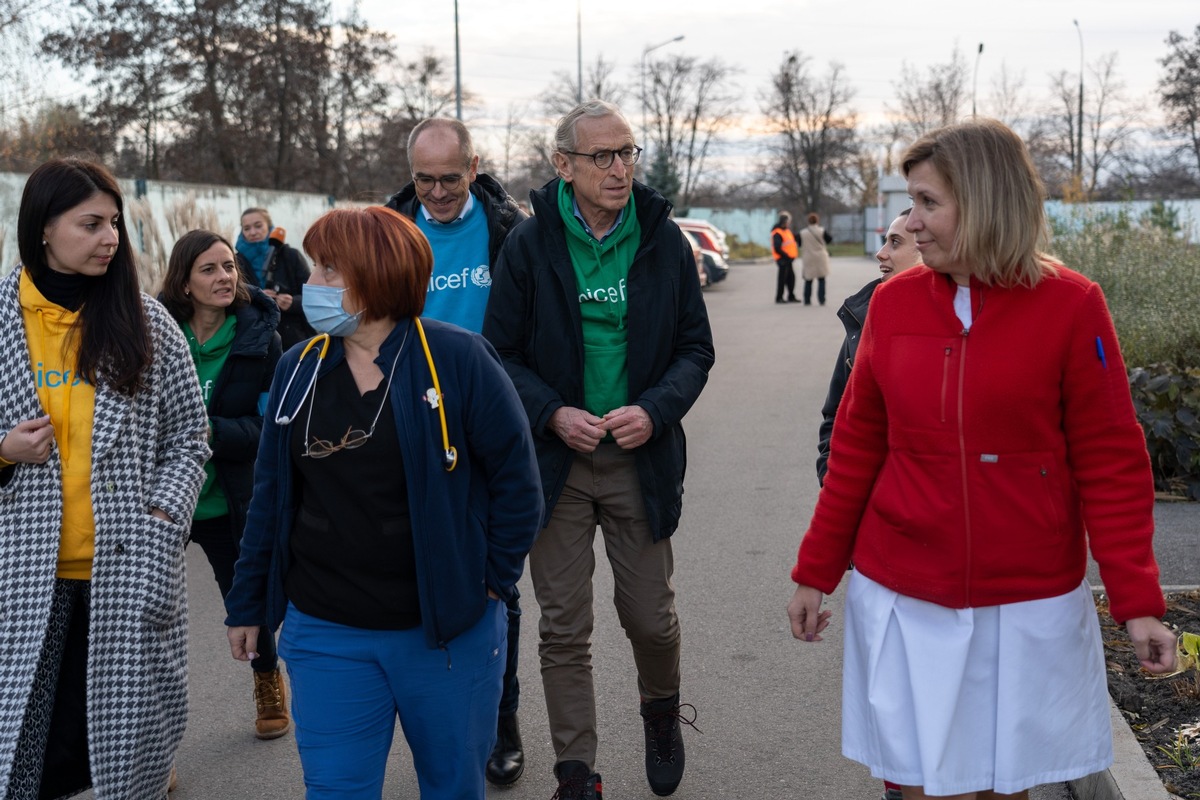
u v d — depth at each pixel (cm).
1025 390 247
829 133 7419
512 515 283
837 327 2009
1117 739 376
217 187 1573
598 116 353
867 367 271
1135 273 1080
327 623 274
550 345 363
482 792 293
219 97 3088
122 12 2903
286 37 3172
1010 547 251
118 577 309
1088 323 246
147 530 313
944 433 252
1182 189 4712
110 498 308
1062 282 248
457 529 273
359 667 275
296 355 279
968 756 258
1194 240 1545
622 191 356
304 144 3306
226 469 432
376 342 275
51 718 312
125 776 312
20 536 300
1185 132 4812
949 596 254
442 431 270
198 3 3003
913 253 355
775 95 7438
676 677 388
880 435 275
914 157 250
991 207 241
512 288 367
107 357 305
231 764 428
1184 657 420
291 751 439
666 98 7481
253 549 287
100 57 2862
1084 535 261
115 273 310
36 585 300
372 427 268
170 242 1420
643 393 364
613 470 366
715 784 396
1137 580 246
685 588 616
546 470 361
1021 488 251
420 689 277
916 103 6225
